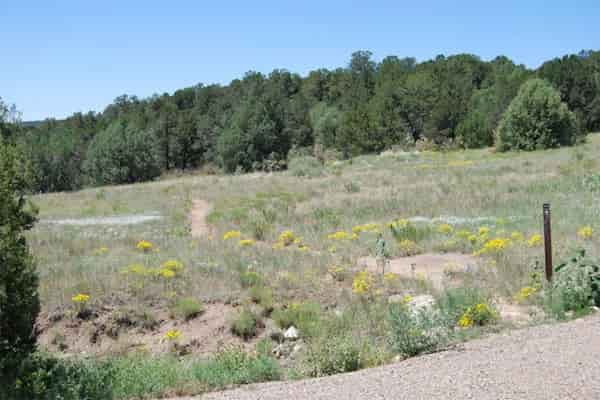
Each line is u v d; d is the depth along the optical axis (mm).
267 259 14195
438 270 13008
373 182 32594
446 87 81312
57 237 19047
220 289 11859
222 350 9141
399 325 7871
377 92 91375
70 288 11672
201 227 23281
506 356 6445
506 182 26984
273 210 23547
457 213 20719
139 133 76938
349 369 7270
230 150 78375
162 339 10375
